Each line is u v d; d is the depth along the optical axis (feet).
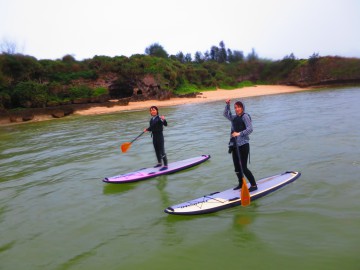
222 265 13.67
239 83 158.51
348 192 20.03
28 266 14.78
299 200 19.43
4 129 66.64
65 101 92.79
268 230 16.22
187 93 122.11
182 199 21.09
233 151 19.63
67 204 21.94
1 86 89.35
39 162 34.60
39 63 103.60
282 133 39.27
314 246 14.51
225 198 19.63
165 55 168.86
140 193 22.71
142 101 104.58
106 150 37.68
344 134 35.60
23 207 22.03
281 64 156.35
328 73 133.80
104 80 110.01
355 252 13.82
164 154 26.55
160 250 15.21
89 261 14.79
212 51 198.70
